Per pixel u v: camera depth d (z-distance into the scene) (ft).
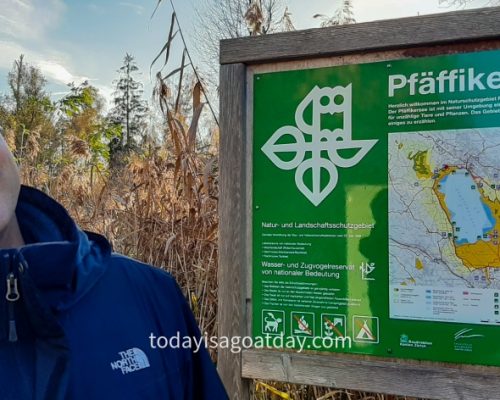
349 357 5.24
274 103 5.60
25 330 2.68
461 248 4.86
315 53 5.37
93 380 2.89
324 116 5.39
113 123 24.14
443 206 4.93
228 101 5.76
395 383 5.01
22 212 3.27
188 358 3.65
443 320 4.90
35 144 13.74
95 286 3.19
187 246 8.75
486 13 4.78
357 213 5.23
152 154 10.27
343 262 5.27
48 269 2.79
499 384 4.67
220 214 5.75
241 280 5.63
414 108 5.07
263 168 5.63
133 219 9.66
